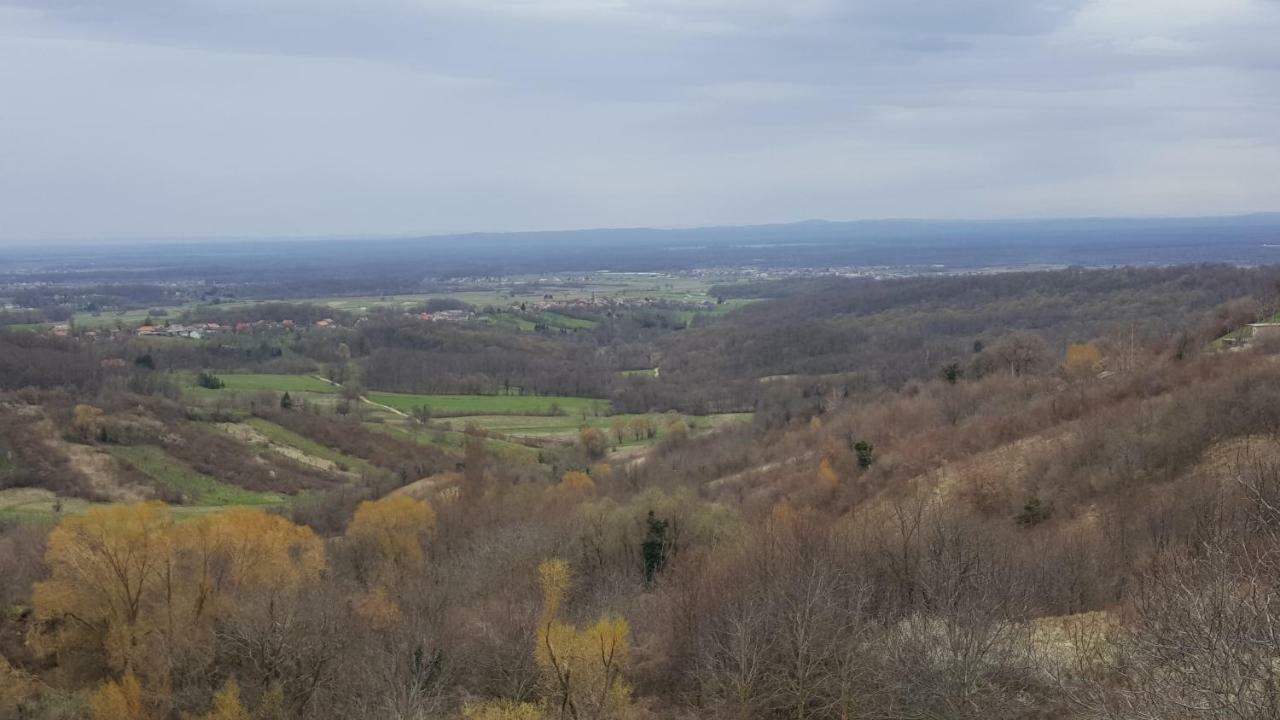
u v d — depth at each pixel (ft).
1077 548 128.88
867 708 100.73
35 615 141.49
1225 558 68.28
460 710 117.39
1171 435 170.81
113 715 122.93
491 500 225.56
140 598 141.38
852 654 103.86
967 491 189.47
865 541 137.28
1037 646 98.89
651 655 123.85
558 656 115.34
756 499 218.79
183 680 133.08
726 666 114.21
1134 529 139.54
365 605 150.00
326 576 167.84
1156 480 164.35
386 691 119.34
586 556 175.42
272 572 153.58
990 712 89.35
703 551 158.92
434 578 171.01
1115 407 200.23
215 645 134.82
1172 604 69.36
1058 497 173.99
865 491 209.97
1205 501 125.90
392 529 188.96
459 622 138.82
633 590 154.51
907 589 124.77
